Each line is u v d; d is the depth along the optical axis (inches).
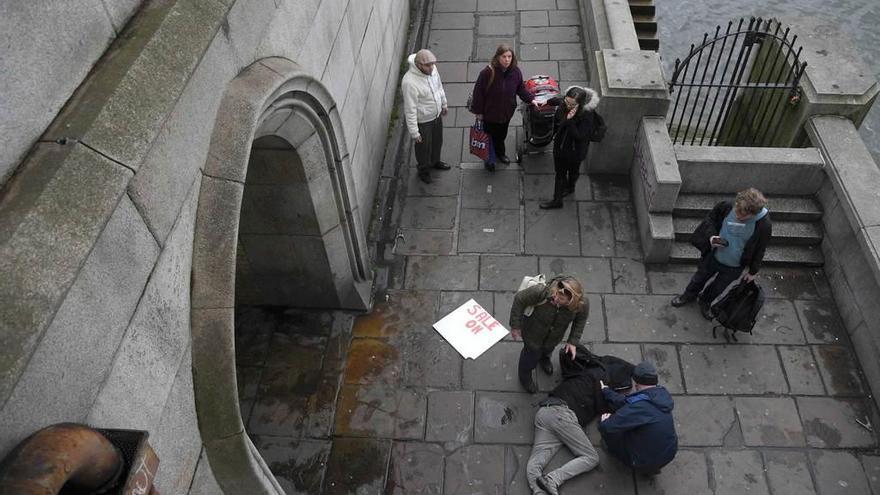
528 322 195.8
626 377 211.5
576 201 282.4
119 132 89.1
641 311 243.1
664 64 566.3
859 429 208.4
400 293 253.8
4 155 77.0
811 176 249.1
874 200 227.6
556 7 388.8
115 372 90.0
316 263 224.7
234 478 134.6
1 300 66.9
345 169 207.2
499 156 298.8
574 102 238.1
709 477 199.0
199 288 116.0
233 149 121.7
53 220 76.0
